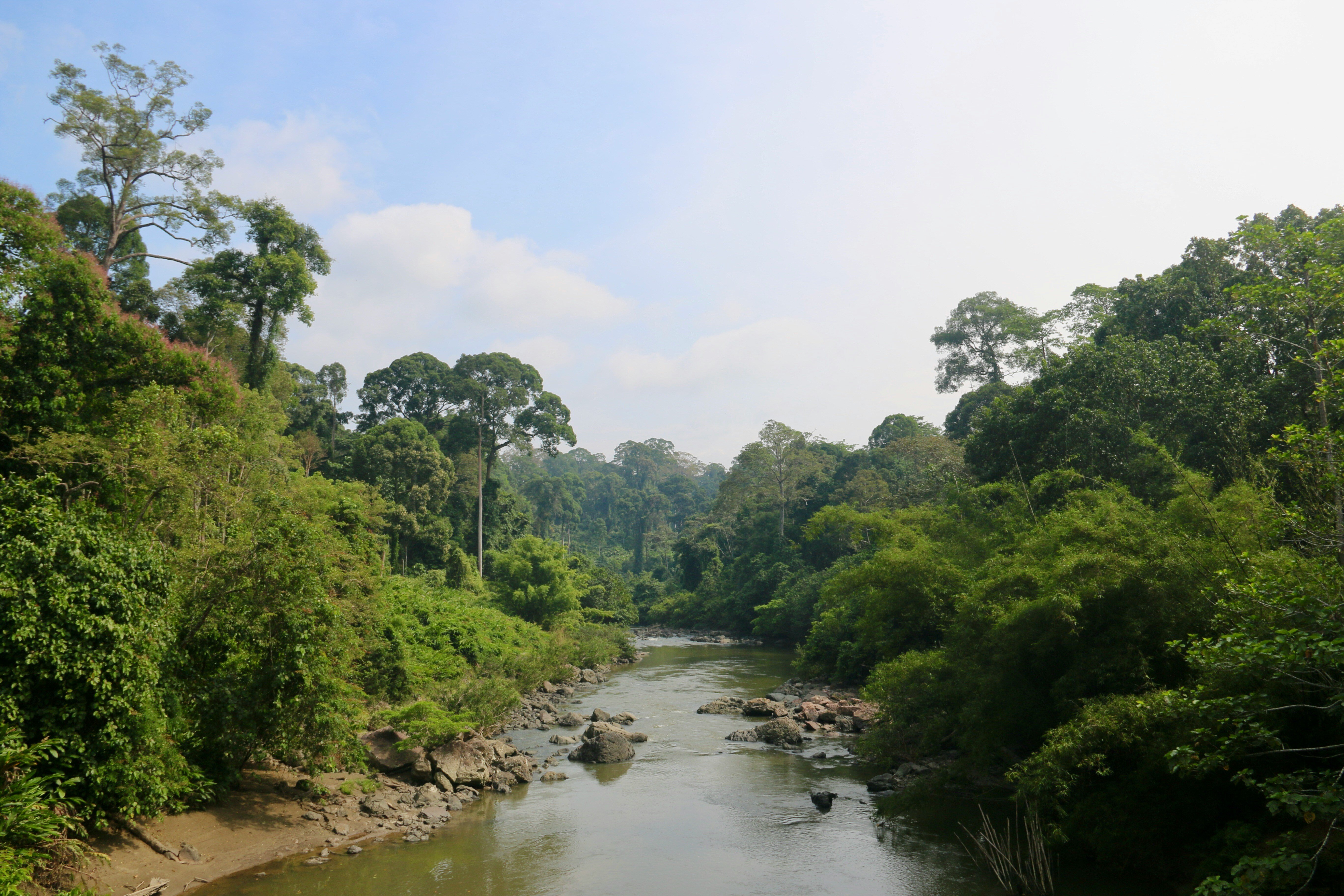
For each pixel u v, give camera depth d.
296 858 15.36
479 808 19.33
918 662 20.52
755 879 14.78
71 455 17.08
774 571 69.62
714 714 32.28
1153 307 34.12
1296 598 9.28
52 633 11.61
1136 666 14.81
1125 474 26.36
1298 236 15.82
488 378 73.81
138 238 41.25
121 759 12.61
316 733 16.52
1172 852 13.14
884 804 18.36
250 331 42.41
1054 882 13.41
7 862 9.80
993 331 71.06
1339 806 8.20
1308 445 11.06
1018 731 17.78
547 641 46.19
